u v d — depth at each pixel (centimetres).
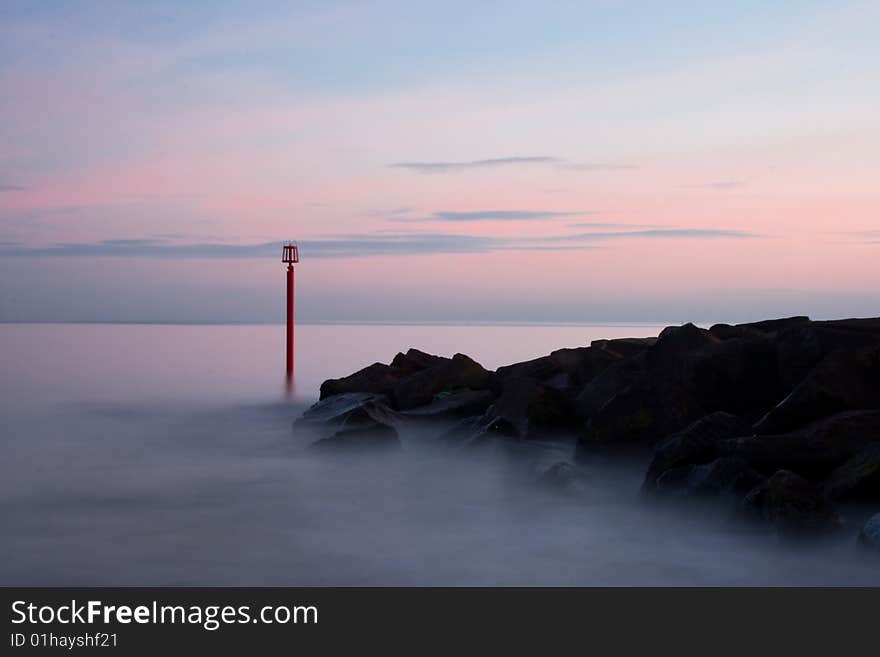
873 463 1155
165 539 1306
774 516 1117
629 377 1730
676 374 1559
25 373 4453
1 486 1689
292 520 1418
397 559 1198
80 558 1208
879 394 1370
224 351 7181
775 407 1408
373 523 1393
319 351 6694
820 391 1356
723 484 1226
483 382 2273
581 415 1770
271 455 2011
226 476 1778
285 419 2655
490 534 1314
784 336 1535
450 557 1205
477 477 1673
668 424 1535
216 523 1402
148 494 1619
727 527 1167
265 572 1148
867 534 1048
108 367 4966
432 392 2245
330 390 2398
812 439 1255
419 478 1694
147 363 5362
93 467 1892
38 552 1236
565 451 1667
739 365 1549
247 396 3216
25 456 2038
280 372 4412
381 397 2205
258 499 1572
